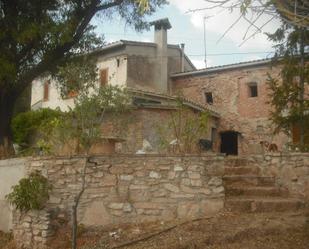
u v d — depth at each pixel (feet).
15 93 49.49
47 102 78.33
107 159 26.94
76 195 26.48
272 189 28.71
